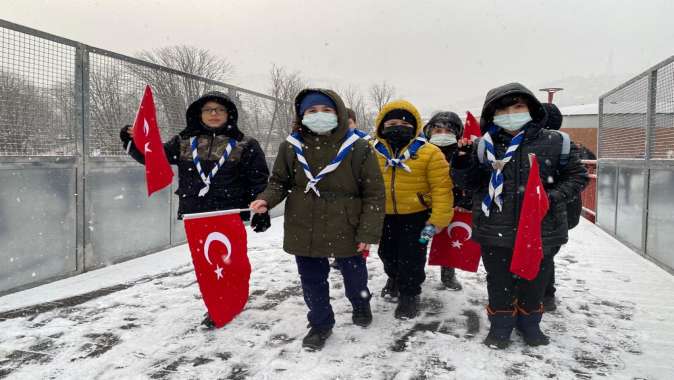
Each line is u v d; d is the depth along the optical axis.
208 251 3.12
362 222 2.93
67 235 4.61
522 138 2.85
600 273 4.96
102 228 5.05
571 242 6.80
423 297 4.02
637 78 6.20
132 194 5.47
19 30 4.06
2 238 3.98
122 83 5.25
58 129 4.49
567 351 2.91
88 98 4.78
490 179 2.88
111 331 3.22
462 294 4.11
